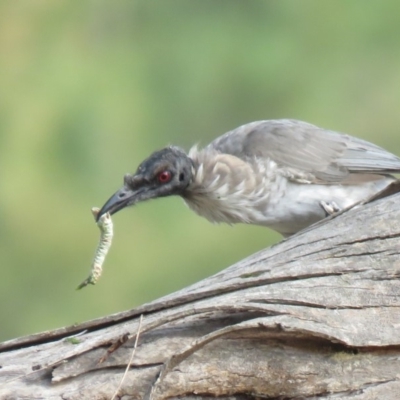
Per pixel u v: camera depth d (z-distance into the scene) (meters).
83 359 6.23
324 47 15.83
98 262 7.46
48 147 15.23
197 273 15.16
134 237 15.27
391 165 10.66
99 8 16.33
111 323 6.52
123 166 15.21
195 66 15.78
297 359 6.34
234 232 15.34
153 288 15.12
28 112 15.30
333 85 15.66
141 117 15.40
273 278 6.60
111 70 15.66
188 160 10.00
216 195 10.07
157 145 15.40
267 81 15.67
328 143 10.60
